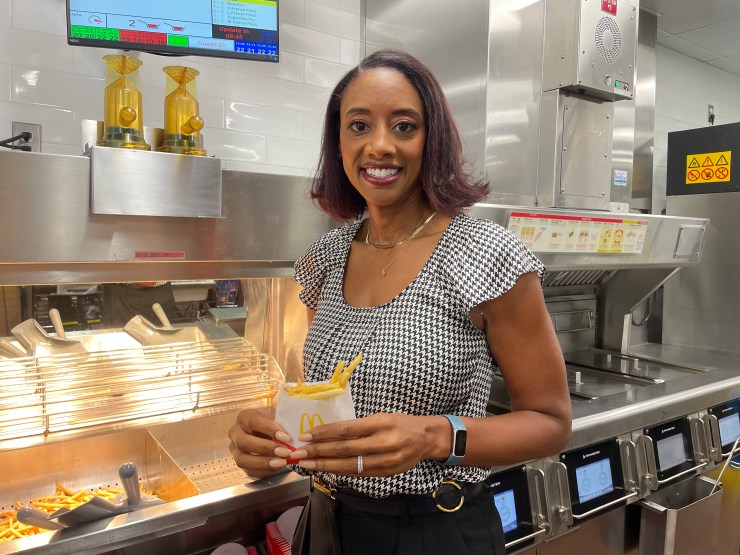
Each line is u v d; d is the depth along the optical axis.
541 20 2.18
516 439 0.96
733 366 2.75
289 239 1.60
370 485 1.00
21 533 1.36
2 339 1.46
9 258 1.24
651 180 3.31
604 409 2.00
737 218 3.05
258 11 1.93
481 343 1.04
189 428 1.71
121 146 1.40
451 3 2.14
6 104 1.73
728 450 2.35
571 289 2.86
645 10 3.07
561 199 2.20
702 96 3.95
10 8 1.72
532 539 1.73
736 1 2.91
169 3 1.78
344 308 1.11
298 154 2.30
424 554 0.99
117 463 1.66
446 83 2.18
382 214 1.12
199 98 2.06
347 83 1.16
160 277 1.50
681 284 3.33
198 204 1.42
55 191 1.28
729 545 2.37
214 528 1.49
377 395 0.98
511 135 2.12
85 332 1.57
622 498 1.92
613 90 2.20
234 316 1.76
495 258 0.99
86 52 1.85
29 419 1.39
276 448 0.90
